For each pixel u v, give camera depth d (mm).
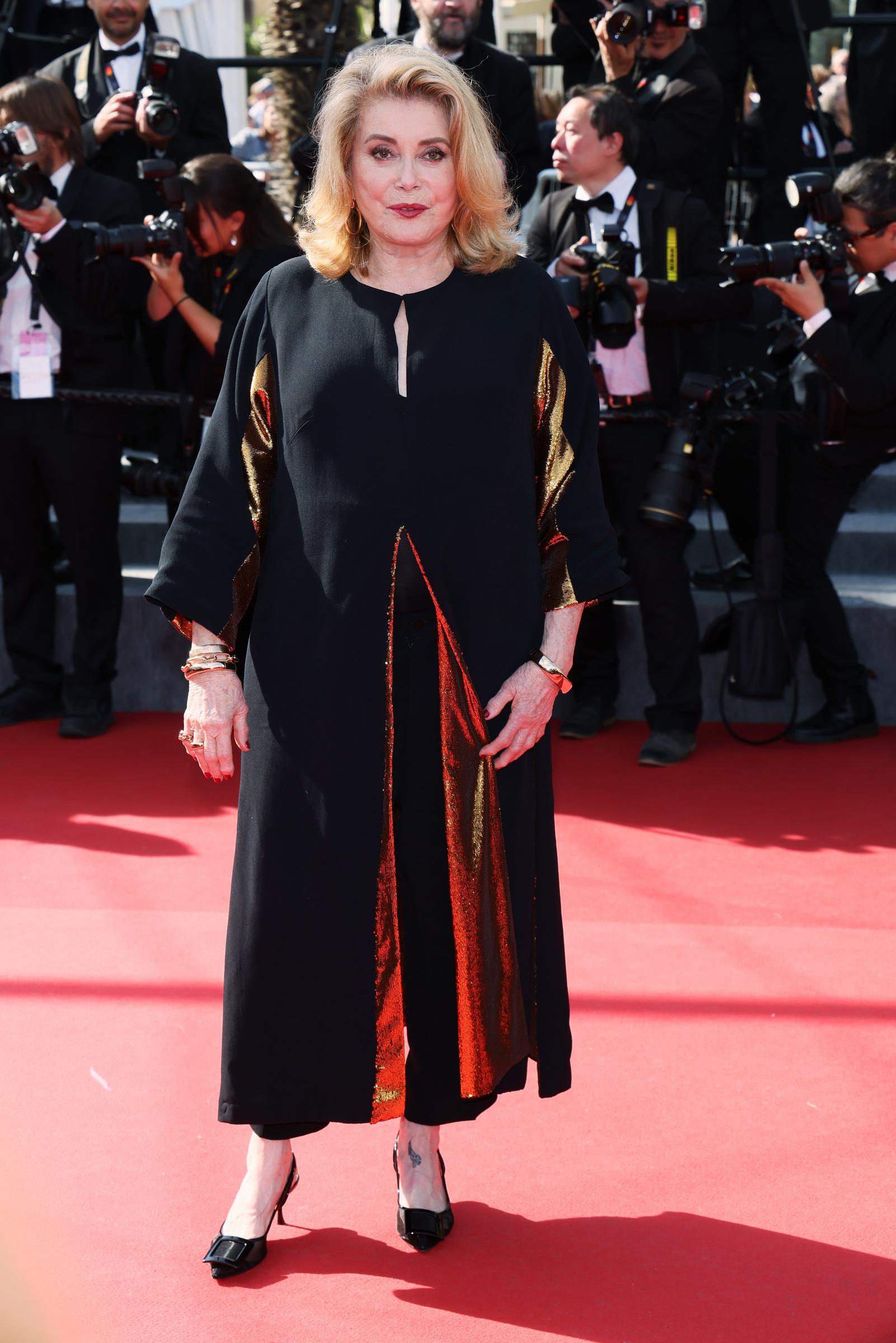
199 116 6578
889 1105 2992
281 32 8688
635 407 5344
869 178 5160
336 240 2299
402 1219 2535
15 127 5156
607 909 4145
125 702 6238
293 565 2273
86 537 5734
